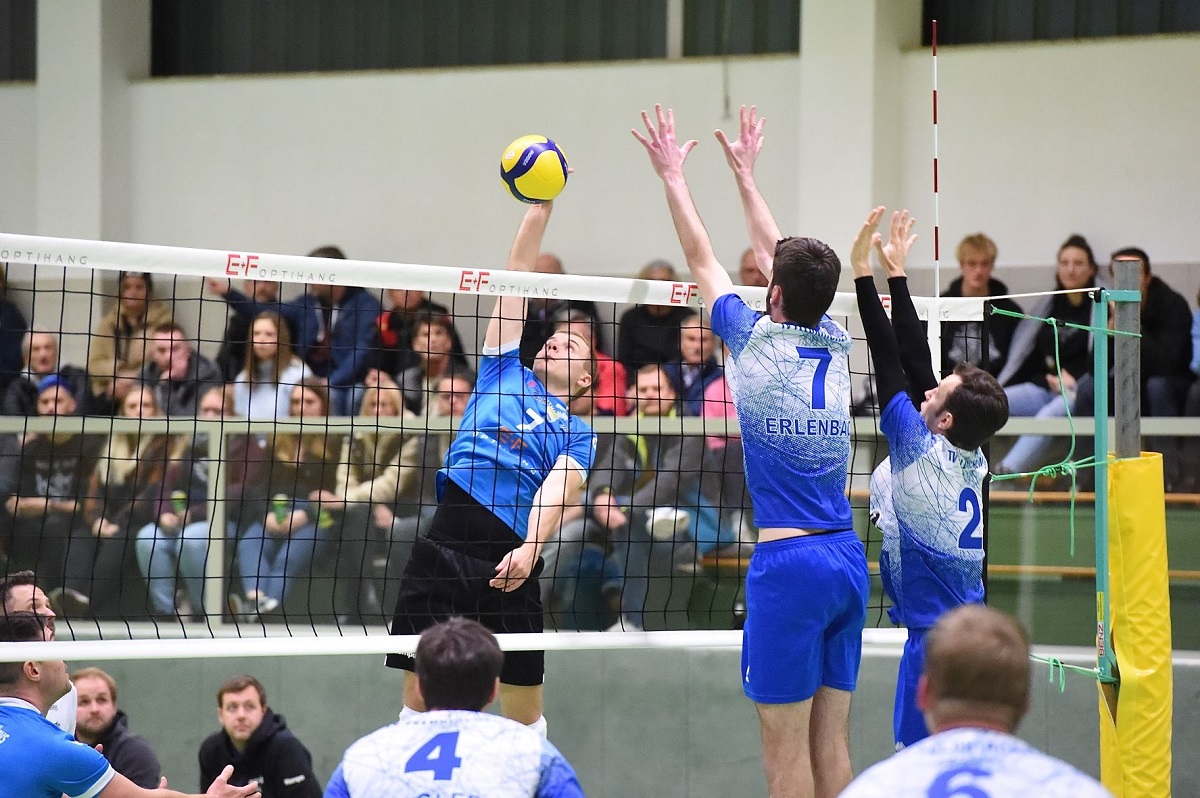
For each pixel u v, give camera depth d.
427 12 26.28
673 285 10.37
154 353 21.09
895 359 9.16
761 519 8.83
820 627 8.70
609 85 24.66
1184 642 14.40
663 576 15.27
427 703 6.60
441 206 25.33
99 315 22.78
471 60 26.09
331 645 9.85
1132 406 10.23
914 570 9.09
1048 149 22.72
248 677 13.61
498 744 6.30
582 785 15.23
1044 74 22.73
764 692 8.70
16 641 9.38
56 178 25.78
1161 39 22.22
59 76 25.77
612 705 15.23
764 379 8.69
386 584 15.55
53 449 16.27
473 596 10.63
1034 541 14.71
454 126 25.28
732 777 15.01
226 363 21.09
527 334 11.89
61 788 9.01
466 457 10.80
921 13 24.08
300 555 15.91
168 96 26.09
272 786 13.52
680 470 14.06
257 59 26.84
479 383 10.93
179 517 16.06
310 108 25.75
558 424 10.91
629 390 18.50
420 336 20.58
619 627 15.24
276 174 25.83
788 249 8.75
